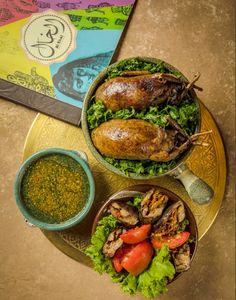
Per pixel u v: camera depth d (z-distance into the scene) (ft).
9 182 2.07
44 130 1.90
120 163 1.67
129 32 2.10
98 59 2.01
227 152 2.11
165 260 1.68
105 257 1.71
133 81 1.60
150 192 1.72
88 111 1.67
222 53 2.14
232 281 2.14
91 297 2.10
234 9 2.14
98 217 1.72
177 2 2.14
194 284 2.12
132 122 1.58
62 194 1.78
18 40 2.00
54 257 2.09
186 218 1.75
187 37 2.13
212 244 2.12
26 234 2.08
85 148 1.88
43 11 2.02
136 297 2.11
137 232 1.68
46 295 2.09
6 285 2.08
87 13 2.04
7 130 2.07
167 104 1.64
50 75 1.98
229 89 2.13
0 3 2.01
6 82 1.97
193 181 1.81
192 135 1.62
